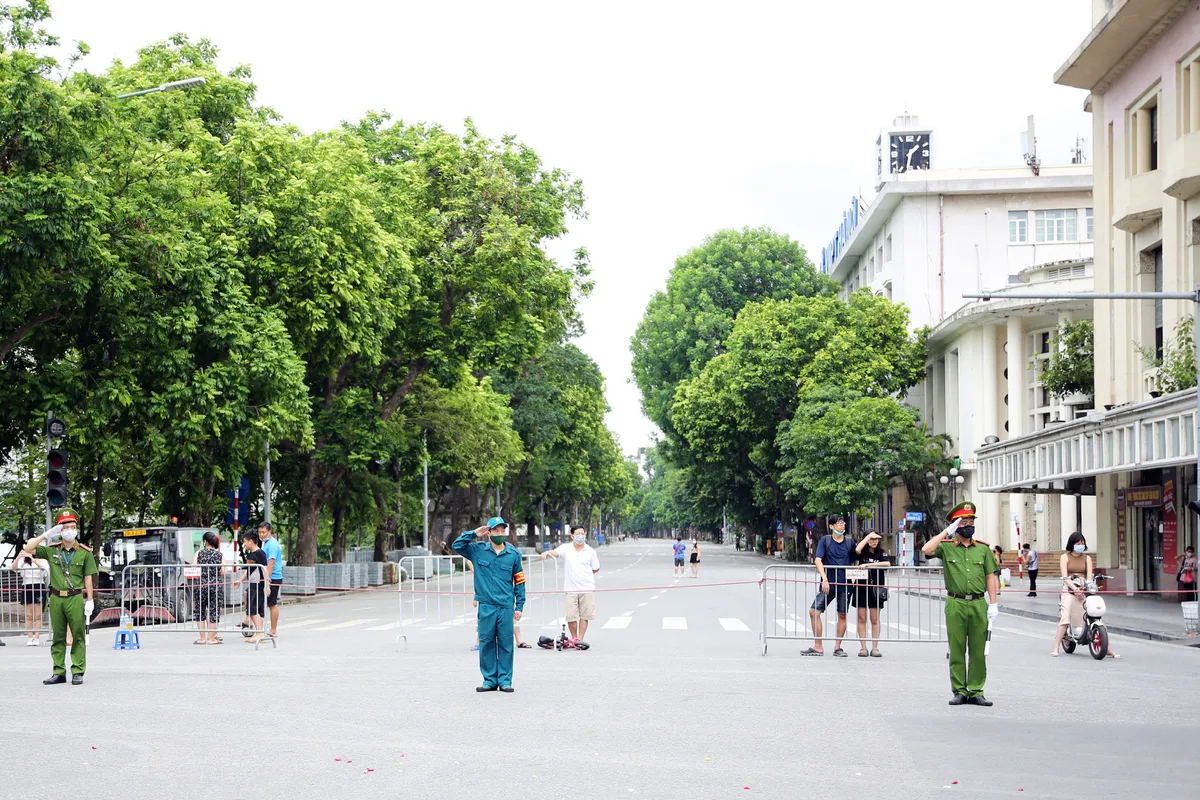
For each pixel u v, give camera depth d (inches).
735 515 3540.8
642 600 1300.4
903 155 2955.2
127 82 1326.3
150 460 1360.7
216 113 1406.3
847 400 2400.3
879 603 703.7
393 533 2231.8
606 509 6358.3
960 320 2268.7
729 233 3174.2
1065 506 2092.8
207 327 1109.1
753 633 866.1
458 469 2204.7
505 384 2731.3
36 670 636.1
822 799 313.0
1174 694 540.4
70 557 571.8
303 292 1290.6
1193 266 1280.8
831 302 2600.9
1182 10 1280.8
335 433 1578.5
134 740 401.7
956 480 2149.4
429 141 1656.0
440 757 370.3
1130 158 1428.4
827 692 530.6
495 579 526.0
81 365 1109.7
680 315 3080.7
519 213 1668.3
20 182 885.2
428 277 1594.5
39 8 983.0
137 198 1027.9
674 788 325.7
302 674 601.6
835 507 2342.5
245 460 1477.6
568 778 338.6
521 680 571.2
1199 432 911.7
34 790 323.0
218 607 826.2
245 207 1236.5
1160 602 1280.8
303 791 321.1
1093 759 371.6
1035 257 2691.9
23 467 1561.3
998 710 478.3
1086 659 721.0
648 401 3161.9
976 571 494.0
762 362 2581.2
